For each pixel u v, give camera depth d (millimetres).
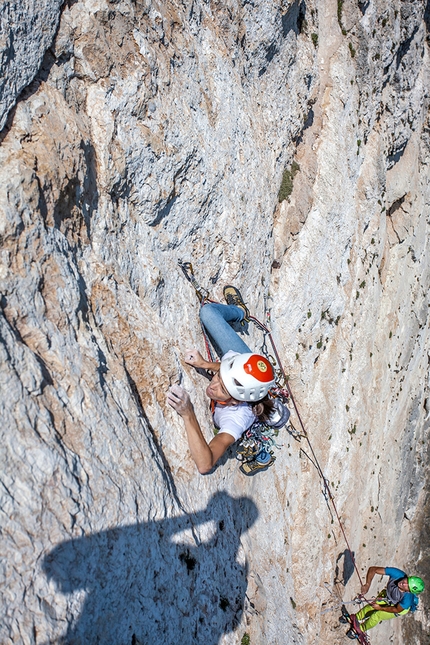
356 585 15773
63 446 3639
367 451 16422
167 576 4496
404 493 20922
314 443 12500
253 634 6277
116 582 3783
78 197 4617
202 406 5863
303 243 11391
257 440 5418
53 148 4277
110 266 5047
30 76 4230
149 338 5215
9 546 3096
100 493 3795
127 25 5227
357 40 12961
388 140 15578
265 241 8508
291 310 10984
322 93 12133
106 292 4855
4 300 3635
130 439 4340
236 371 4672
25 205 3912
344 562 14547
